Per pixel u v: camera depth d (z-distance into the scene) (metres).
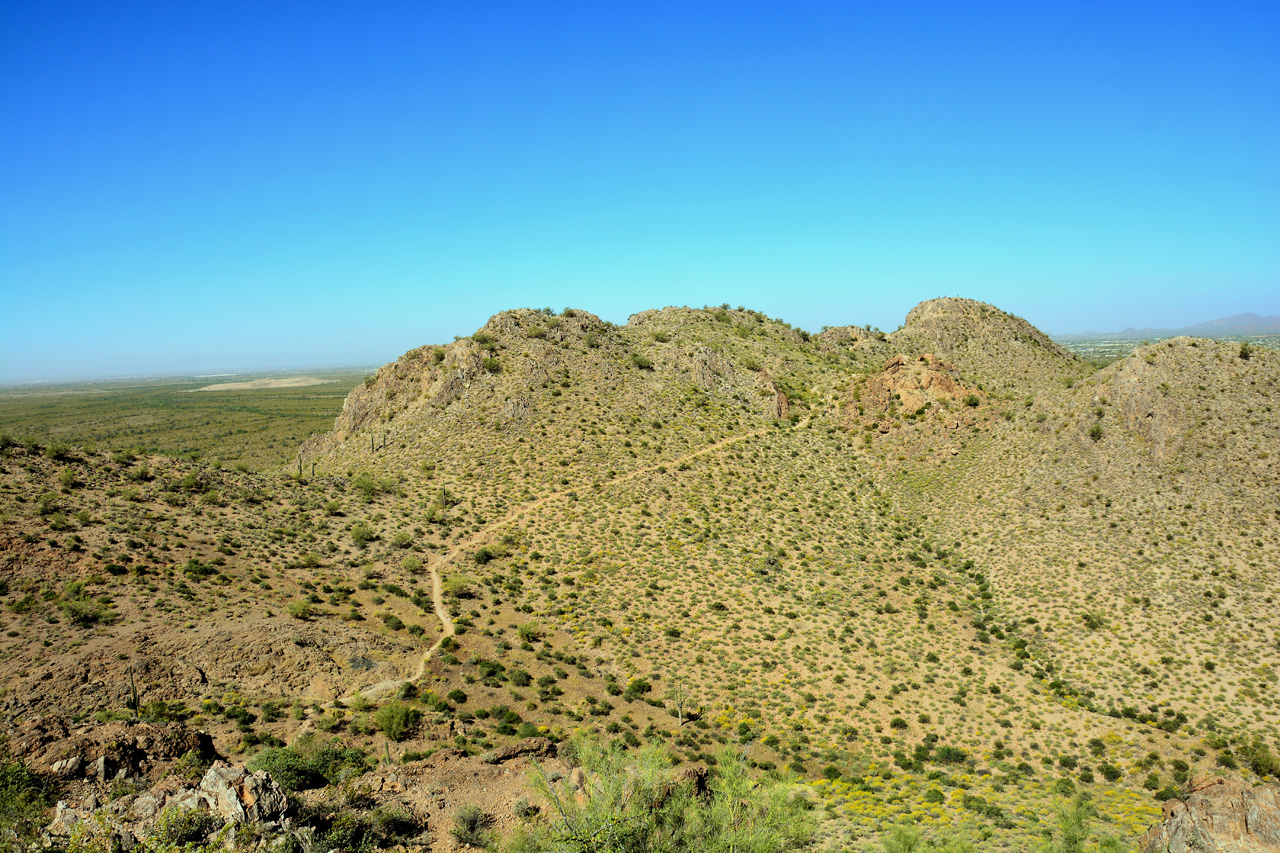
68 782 23.00
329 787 26.05
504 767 31.72
